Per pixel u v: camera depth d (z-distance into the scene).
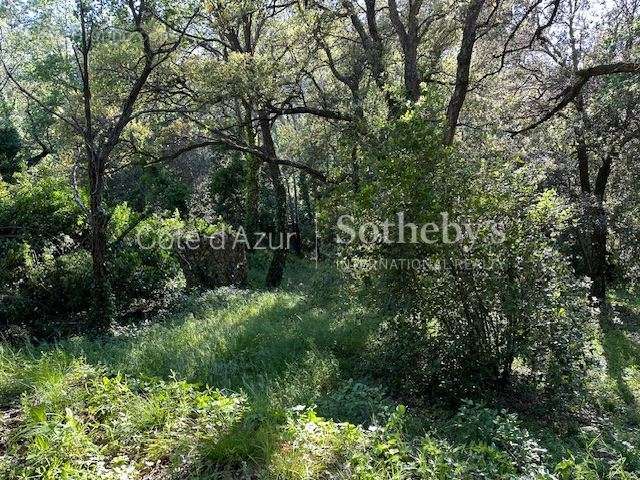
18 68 15.07
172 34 11.36
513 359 6.72
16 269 10.01
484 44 15.70
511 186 6.74
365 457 3.37
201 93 12.51
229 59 12.88
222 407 3.94
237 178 24.44
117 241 10.77
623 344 11.53
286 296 11.37
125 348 7.00
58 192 11.26
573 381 6.19
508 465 3.66
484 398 6.23
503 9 13.17
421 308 6.52
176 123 15.32
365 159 7.12
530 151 14.67
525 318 6.28
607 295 18.20
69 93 11.74
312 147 19.77
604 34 14.25
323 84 21.17
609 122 14.38
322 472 3.32
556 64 15.78
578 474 3.87
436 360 6.29
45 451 3.30
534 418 6.10
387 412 4.88
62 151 15.64
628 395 7.97
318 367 6.41
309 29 14.21
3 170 18.23
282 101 14.73
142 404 4.05
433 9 14.52
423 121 6.84
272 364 6.66
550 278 6.54
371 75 15.20
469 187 6.60
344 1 13.97
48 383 4.33
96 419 4.02
